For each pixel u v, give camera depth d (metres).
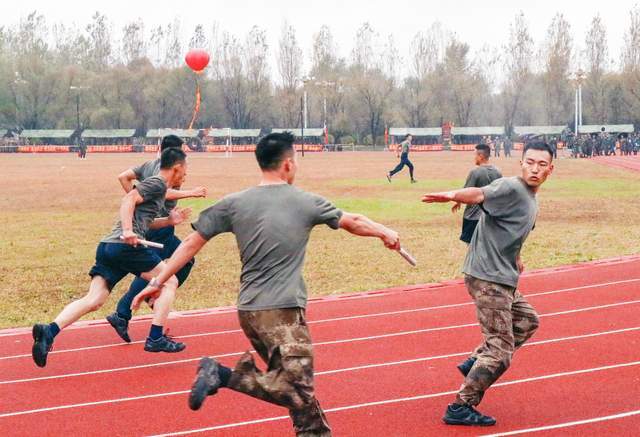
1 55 92.69
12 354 7.43
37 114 91.12
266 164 4.64
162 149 7.91
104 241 7.14
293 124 90.25
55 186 29.53
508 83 88.44
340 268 12.03
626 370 6.65
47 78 90.50
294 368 4.36
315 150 83.00
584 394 6.07
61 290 10.61
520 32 88.81
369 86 88.75
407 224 17.41
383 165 45.59
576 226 16.81
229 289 10.55
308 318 8.68
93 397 6.16
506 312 5.37
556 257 12.61
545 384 6.32
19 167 46.19
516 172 37.91
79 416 5.75
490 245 5.41
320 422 4.46
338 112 89.62
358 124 90.88
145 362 7.11
